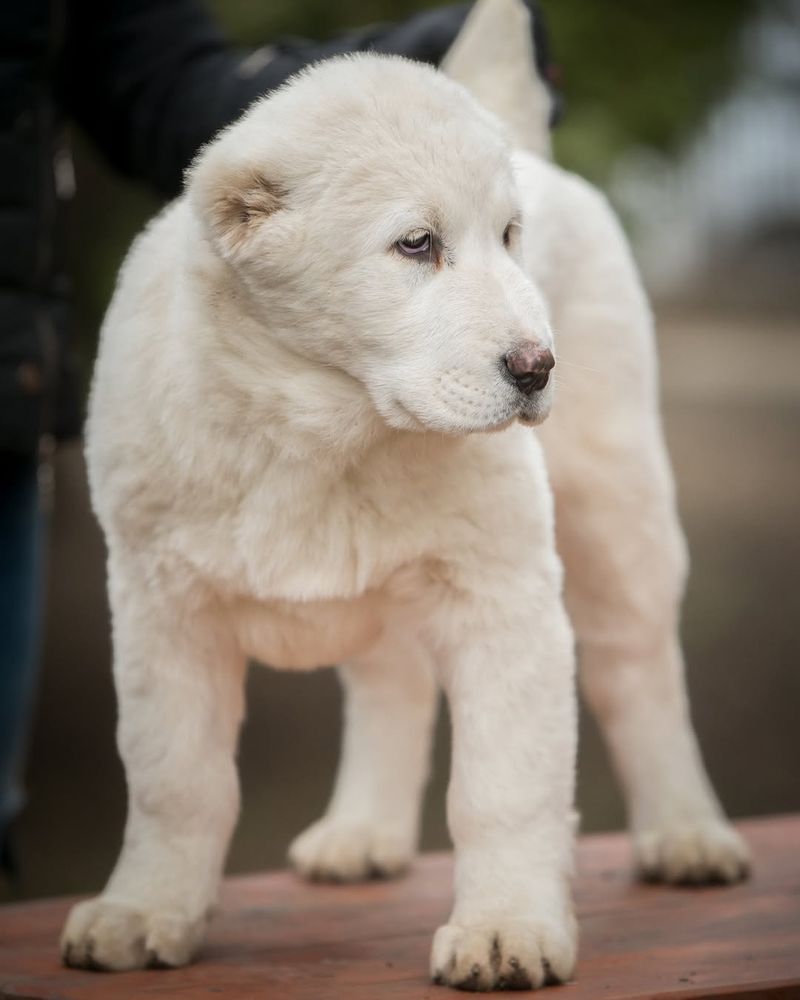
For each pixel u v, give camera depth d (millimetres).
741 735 13289
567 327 5828
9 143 6176
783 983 4367
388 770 6176
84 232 13719
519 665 4566
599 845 6465
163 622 4664
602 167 13398
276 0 13516
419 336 4285
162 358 4527
